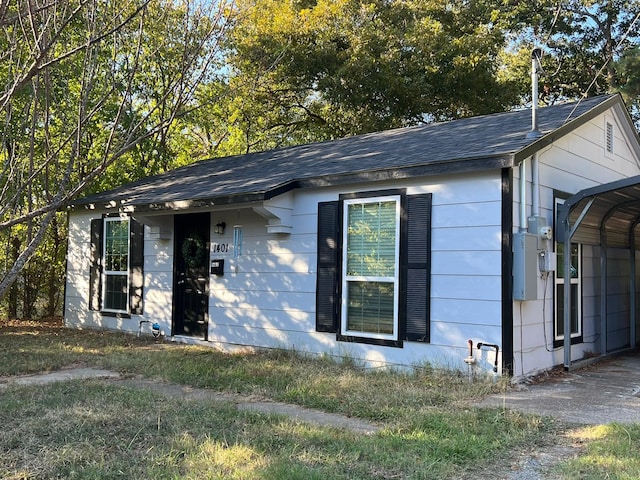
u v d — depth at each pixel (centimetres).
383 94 1919
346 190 762
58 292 1524
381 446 405
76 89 881
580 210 771
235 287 890
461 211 661
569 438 432
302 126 2211
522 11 2170
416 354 689
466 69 1884
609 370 734
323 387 600
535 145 645
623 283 939
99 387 593
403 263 704
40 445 395
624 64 1677
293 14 1923
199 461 364
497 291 630
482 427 453
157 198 920
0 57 441
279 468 351
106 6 498
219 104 1590
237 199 788
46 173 467
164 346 915
